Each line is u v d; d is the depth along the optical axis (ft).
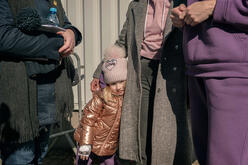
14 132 4.70
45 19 5.08
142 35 5.97
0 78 4.74
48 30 4.90
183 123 5.63
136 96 6.05
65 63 5.79
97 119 6.86
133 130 6.09
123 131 6.12
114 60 6.52
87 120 6.74
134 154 6.13
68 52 5.26
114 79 6.41
